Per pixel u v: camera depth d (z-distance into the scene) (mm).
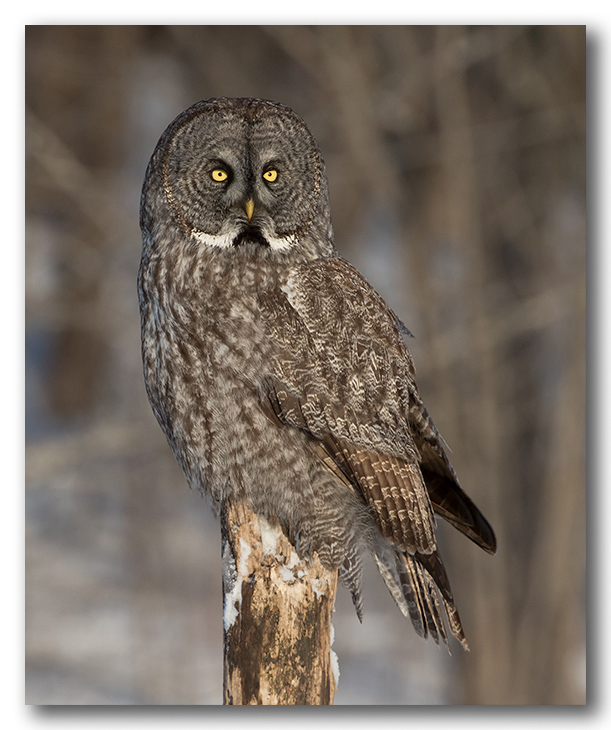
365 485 7875
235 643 6762
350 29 15562
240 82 20000
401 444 8125
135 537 18594
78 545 19844
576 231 15750
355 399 7938
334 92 15930
